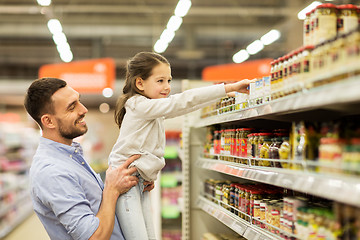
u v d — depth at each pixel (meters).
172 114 2.61
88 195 2.32
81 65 9.67
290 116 1.95
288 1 13.50
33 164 2.33
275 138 2.16
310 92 1.52
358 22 1.73
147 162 2.41
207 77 9.30
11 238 7.10
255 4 15.00
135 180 2.37
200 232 4.02
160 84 2.46
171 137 6.76
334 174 1.44
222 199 3.22
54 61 20.58
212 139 3.51
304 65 1.64
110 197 2.28
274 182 1.86
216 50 19.67
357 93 1.16
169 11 14.09
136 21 16.11
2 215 7.20
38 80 2.40
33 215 9.02
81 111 2.44
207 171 4.07
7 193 7.67
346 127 1.46
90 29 16.25
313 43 1.75
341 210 1.48
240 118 2.32
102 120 24.95
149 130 2.44
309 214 1.70
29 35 16.25
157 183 5.59
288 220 1.91
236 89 2.30
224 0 14.59
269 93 2.01
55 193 2.14
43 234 7.38
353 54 1.29
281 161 1.98
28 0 14.45
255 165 2.37
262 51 18.98
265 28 16.38
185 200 4.03
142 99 2.42
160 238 5.47
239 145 2.68
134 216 2.34
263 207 2.33
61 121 2.37
